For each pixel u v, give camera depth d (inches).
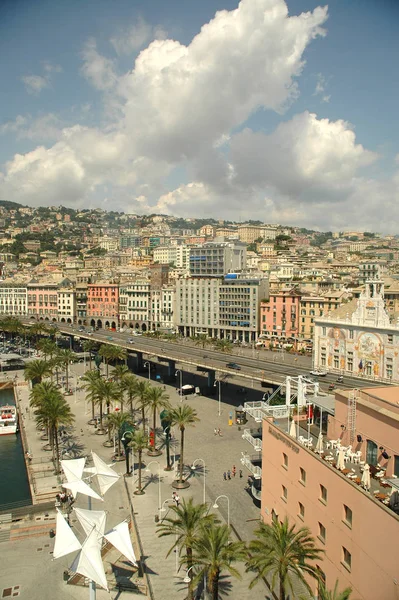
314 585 2034.9
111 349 6801.2
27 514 3176.7
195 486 3503.9
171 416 3572.8
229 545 1958.7
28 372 5462.6
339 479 1852.9
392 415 1892.2
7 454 4512.8
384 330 4864.7
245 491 3403.1
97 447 4375.0
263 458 2682.1
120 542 2265.0
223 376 7066.9
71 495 3390.7
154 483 3580.2
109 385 4621.1
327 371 5497.1
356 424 2129.7
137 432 3550.7
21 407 5856.3
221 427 4835.1
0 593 2390.5
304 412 2903.5
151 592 2329.0
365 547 1665.8
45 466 3986.2
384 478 1776.6
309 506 2118.6
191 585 1910.7
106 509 3213.6
